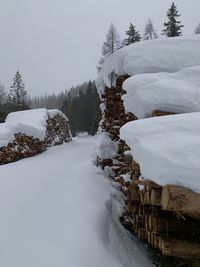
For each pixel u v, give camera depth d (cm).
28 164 929
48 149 1438
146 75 460
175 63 519
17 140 1159
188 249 328
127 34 2928
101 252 365
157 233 345
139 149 319
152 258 412
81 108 5353
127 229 487
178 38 541
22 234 395
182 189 274
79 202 486
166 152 288
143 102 420
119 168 684
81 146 1602
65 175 695
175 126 319
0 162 1070
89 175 652
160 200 312
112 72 654
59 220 428
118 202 555
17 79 4369
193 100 400
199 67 460
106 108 829
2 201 519
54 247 358
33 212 463
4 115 2462
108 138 771
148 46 539
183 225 344
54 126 1623
